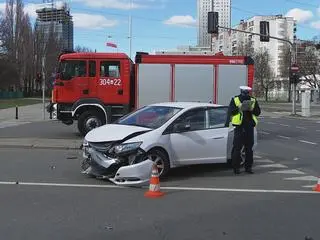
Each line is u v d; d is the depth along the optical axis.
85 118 19.72
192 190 9.72
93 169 10.41
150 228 6.95
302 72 93.19
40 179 10.67
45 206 8.19
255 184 10.50
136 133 10.49
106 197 8.92
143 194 9.20
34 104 67.19
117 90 19.62
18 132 22.77
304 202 8.76
